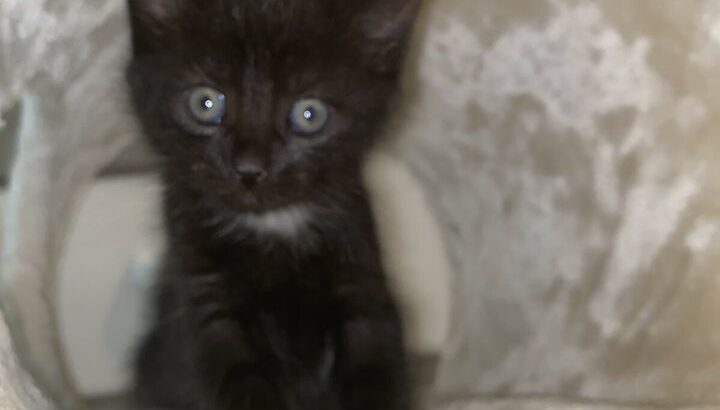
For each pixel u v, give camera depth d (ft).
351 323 1.63
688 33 1.56
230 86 1.52
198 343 1.59
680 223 1.61
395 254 1.92
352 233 1.63
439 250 1.97
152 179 1.92
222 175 1.53
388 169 1.95
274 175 1.52
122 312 1.97
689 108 1.58
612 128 1.64
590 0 1.61
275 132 1.52
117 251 1.98
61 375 1.66
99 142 1.79
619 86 1.62
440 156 1.87
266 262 1.62
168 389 1.69
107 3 1.67
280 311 1.63
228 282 1.61
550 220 1.73
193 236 1.62
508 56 1.71
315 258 1.63
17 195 1.68
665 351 1.64
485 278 1.84
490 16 1.70
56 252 1.75
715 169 1.58
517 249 1.78
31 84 1.64
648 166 1.62
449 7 1.73
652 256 1.64
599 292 1.69
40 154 1.69
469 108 1.78
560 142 1.69
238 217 1.60
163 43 1.55
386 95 1.60
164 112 1.55
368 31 1.56
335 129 1.55
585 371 1.70
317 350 1.65
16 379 1.49
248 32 1.52
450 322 1.94
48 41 1.63
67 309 1.94
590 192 1.68
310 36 1.53
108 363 1.96
